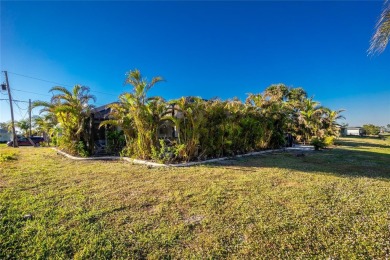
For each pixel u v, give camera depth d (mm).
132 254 2771
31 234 3174
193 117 9375
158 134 9898
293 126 20172
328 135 20062
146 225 3492
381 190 5246
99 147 13531
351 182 6000
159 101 9492
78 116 11492
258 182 5984
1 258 2654
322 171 7520
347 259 2689
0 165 8773
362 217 3770
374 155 12211
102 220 3645
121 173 7176
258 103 14258
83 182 6000
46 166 8578
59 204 4312
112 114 10734
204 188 5426
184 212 4000
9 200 4477
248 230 3336
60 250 2828
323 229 3365
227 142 10703
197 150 9836
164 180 6234
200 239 3105
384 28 5500
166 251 2836
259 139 13508
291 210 4059
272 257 2729
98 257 2707
